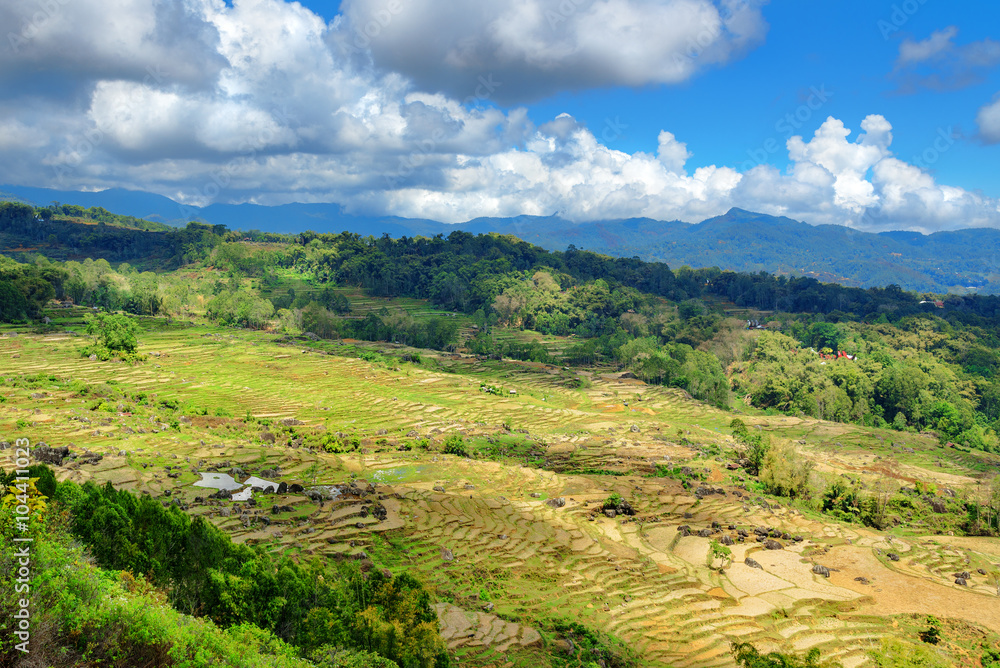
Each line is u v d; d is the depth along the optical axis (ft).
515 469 353.72
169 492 245.65
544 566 222.28
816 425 604.49
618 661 160.76
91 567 93.50
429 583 192.24
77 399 385.70
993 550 276.62
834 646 177.47
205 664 78.48
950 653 175.94
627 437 478.18
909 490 370.73
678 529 274.36
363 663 109.29
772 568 234.79
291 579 120.78
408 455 370.73
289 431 408.46
